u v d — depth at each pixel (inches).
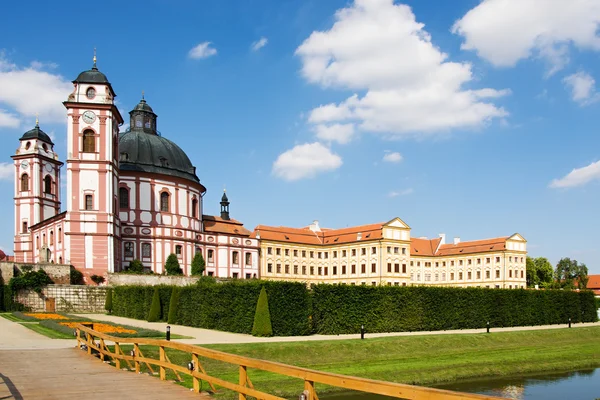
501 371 1314.0
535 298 2395.4
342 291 1779.0
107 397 594.2
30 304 2384.4
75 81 2775.6
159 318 2031.3
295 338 1529.3
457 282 4992.6
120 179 3129.9
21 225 3508.9
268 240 4018.2
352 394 1023.6
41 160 3572.8
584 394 1128.2
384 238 4035.4
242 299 1659.7
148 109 3575.3
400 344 1459.2
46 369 795.4
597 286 6122.1
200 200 3597.4
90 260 2696.9
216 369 1047.6
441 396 320.2
